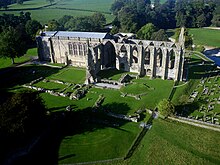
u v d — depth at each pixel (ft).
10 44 422.00
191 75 389.80
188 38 530.68
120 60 403.13
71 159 212.84
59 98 318.24
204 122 258.98
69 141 235.40
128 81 368.89
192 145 229.45
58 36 439.22
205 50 568.00
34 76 393.09
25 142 226.58
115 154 219.20
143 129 253.24
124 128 255.29
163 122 264.52
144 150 223.92
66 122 264.52
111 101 309.22
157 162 209.05
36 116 228.63
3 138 208.95
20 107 218.59
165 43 404.98
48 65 443.32
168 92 329.52
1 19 652.07
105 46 400.67
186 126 257.55
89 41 414.62
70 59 440.45
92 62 356.38
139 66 384.68
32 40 620.49
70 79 378.73
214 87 346.95
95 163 208.74
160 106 268.62
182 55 349.61
